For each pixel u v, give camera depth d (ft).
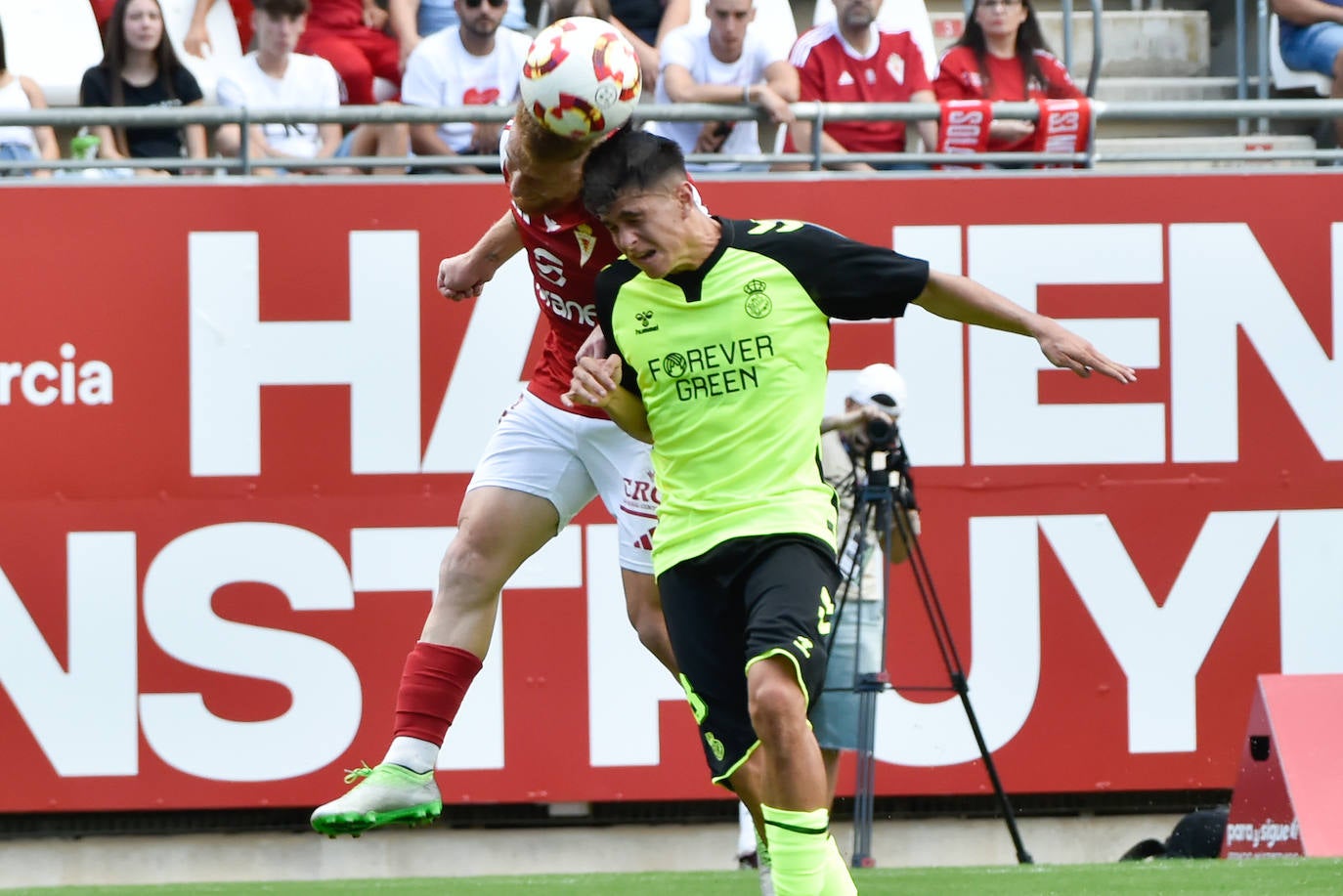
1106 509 82.38
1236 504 82.74
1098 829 83.41
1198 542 82.53
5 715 79.20
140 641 79.71
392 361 81.10
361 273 81.10
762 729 36.63
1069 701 81.97
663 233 38.34
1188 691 82.23
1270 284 83.41
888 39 92.53
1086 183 83.05
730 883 61.72
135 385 80.33
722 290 39.17
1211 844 76.23
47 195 80.28
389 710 80.18
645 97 94.12
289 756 79.87
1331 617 82.64
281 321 80.84
